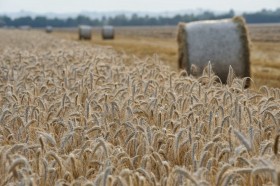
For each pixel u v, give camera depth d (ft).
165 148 19.19
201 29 49.37
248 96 30.35
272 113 22.89
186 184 15.16
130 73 37.88
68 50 67.00
